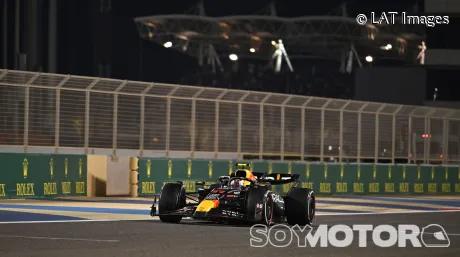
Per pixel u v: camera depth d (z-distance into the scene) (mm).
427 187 144125
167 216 61406
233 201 59031
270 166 121688
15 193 94188
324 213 82062
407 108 143625
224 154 121188
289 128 128500
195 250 43469
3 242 45469
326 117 132875
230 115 121875
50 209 76062
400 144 142875
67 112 104375
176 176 111062
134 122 111188
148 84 112375
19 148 99875
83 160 103625
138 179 106562
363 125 137625
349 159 136125
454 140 150625
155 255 40844
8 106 98938
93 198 100250
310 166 126938
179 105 116188
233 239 49781
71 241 46656
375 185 135875
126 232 53219
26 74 100375
